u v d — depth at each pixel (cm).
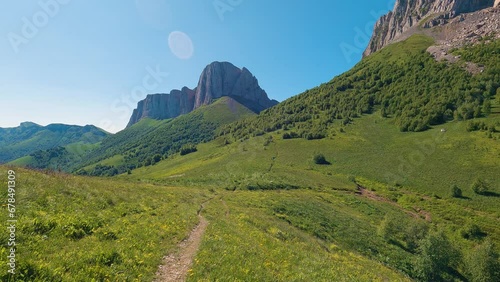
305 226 3756
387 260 3509
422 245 3881
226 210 3584
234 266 1305
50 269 847
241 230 2381
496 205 7112
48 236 1168
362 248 3628
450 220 6475
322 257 2253
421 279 3447
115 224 1641
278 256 1789
